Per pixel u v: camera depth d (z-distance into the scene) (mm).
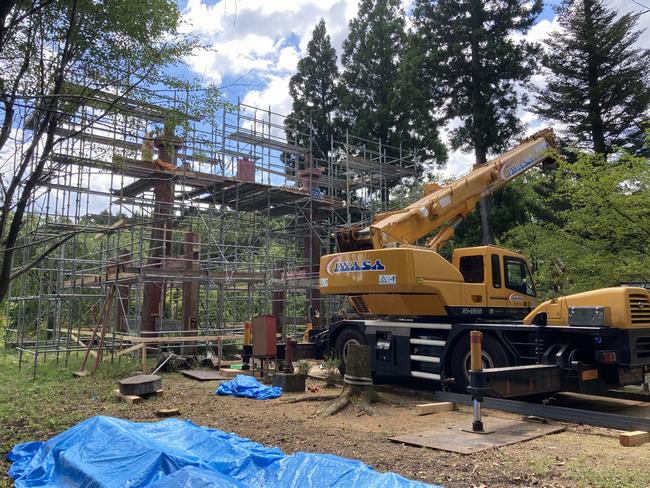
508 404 8617
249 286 18750
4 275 6137
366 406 9070
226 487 4133
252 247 18469
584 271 16266
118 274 14727
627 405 9820
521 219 26734
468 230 27594
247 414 8930
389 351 11883
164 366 14742
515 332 9914
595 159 15219
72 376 13414
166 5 7387
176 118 7711
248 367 14328
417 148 32656
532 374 8430
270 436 7262
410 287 10422
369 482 4547
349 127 34688
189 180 17609
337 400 9375
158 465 4777
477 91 27969
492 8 28125
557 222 24797
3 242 6922
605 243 15141
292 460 5141
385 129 33062
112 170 14664
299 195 20281
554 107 26859
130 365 14641
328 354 13336
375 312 11789
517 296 11836
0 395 10812
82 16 6930
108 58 7352
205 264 18750
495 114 27766
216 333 16906
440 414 8898
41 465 5543
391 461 6000
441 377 10734
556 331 9297
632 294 8922
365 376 9516
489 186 13188
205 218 19922
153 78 7488
